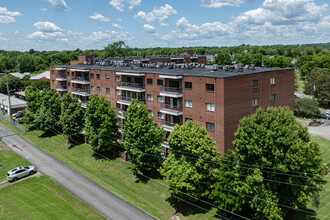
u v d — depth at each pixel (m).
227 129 42.53
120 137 54.12
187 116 47.75
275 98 52.78
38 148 59.62
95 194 40.47
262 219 29.64
